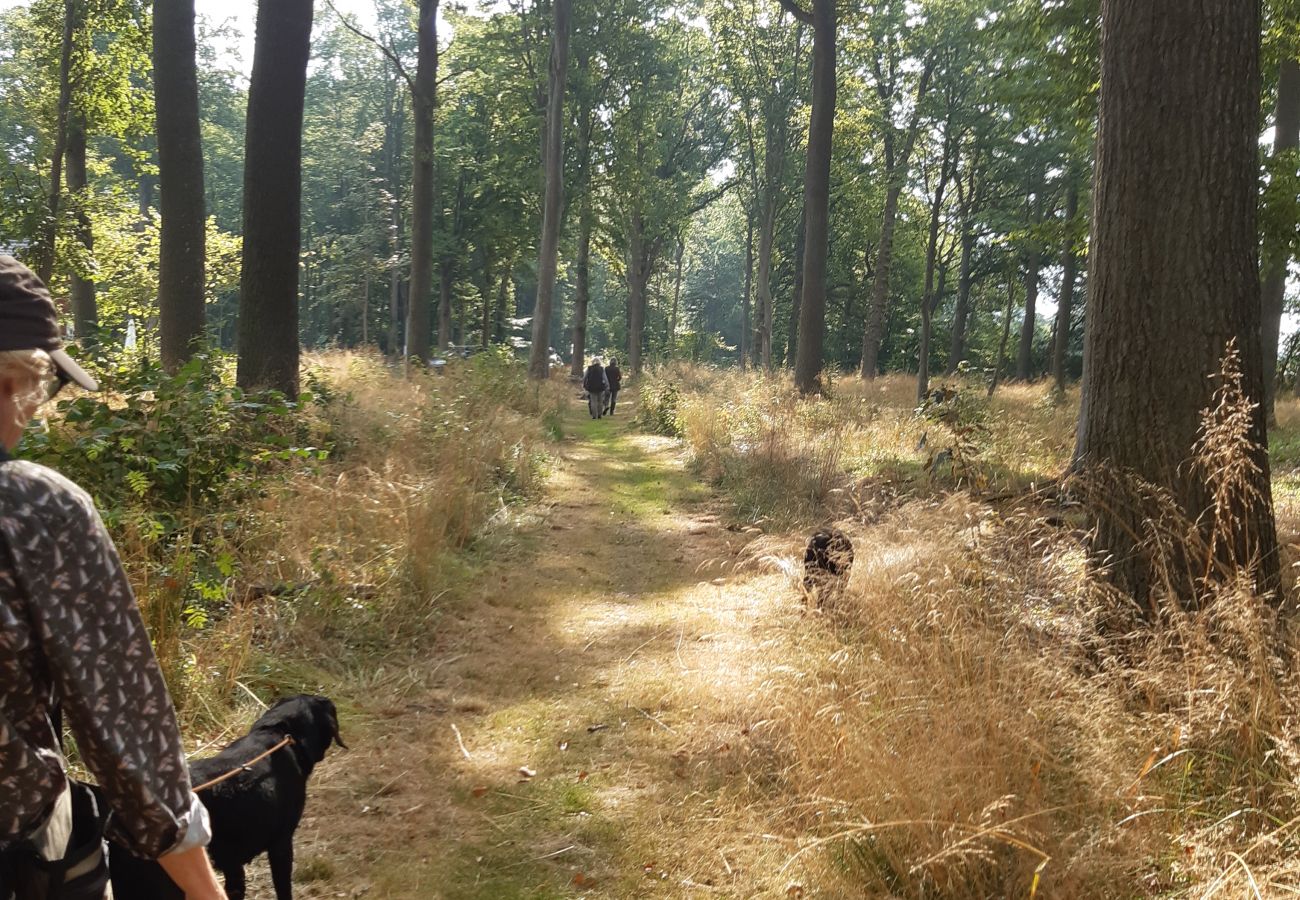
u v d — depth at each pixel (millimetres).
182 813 1393
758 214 42000
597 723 5000
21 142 25969
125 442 5762
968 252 38531
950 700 3818
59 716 1382
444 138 38562
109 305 23188
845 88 30266
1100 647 4270
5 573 1241
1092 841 3125
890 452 11711
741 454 12133
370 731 4828
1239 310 4828
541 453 13172
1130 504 4875
